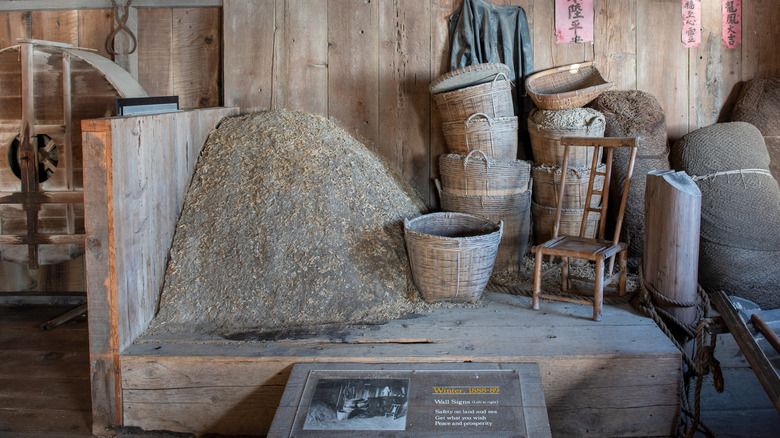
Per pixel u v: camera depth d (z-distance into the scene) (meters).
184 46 4.36
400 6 4.24
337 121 4.34
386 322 3.01
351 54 4.29
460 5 4.19
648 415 2.69
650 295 3.15
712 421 2.87
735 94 4.34
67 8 4.34
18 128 3.79
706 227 3.63
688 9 4.26
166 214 3.18
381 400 2.40
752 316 2.65
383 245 3.38
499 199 3.81
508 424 2.29
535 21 4.23
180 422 2.72
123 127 2.69
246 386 2.67
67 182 3.78
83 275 4.44
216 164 3.55
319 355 2.65
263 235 3.22
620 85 4.30
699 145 3.84
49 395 3.04
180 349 2.73
